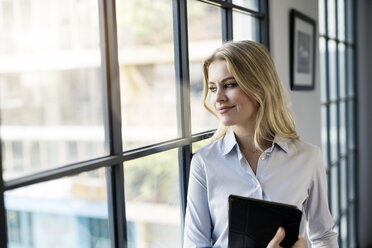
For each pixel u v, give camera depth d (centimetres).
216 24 154
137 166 162
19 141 797
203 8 151
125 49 703
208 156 106
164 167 137
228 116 100
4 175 71
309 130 223
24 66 816
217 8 154
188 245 104
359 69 397
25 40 765
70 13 777
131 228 170
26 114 872
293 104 196
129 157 98
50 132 940
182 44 125
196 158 108
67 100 969
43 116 952
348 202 374
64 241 318
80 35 841
